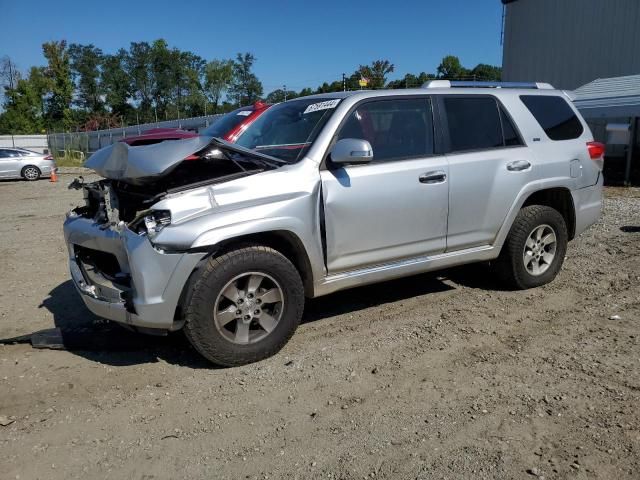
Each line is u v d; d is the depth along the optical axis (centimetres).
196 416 330
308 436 304
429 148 456
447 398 337
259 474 274
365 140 427
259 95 9269
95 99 9675
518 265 513
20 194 1766
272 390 355
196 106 9506
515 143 503
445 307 492
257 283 382
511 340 419
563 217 555
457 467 272
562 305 488
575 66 2089
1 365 408
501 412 319
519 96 520
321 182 402
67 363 409
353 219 414
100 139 4369
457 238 471
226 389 360
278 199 383
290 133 449
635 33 1880
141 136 980
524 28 2266
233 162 421
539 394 337
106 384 374
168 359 407
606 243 702
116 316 375
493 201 483
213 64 9162
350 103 430
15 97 7394
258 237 390
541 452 280
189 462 287
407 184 434
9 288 610
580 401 327
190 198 365
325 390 353
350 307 500
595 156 551
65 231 450
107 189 393
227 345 377
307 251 397
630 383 345
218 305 370
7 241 888
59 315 517
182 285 357
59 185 2091
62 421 331
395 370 376
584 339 415
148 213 364
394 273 445
